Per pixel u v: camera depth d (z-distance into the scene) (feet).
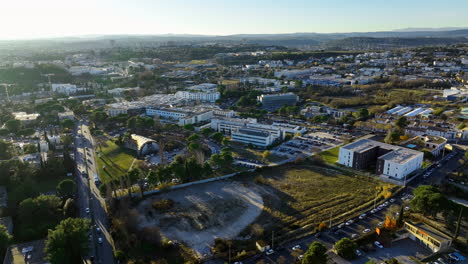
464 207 591.78
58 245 457.68
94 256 489.67
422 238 503.61
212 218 584.81
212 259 476.95
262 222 568.82
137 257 483.10
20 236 540.11
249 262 467.11
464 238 512.63
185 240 522.88
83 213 607.37
